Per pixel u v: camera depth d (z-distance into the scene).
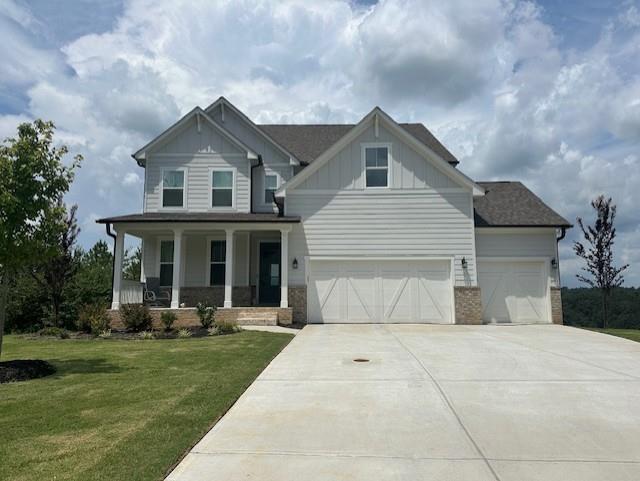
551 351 9.88
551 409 5.61
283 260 16.00
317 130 21.83
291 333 13.14
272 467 3.95
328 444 4.48
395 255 16.62
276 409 5.65
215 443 4.52
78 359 9.15
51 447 4.37
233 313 15.50
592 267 18.38
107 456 4.13
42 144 8.25
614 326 27.06
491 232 17.09
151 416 5.32
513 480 3.70
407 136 16.84
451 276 16.47
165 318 13.56
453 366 8.17
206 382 7.00
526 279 17.00
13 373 7.35
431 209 16.73
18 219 7.92
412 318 16.45
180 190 18.11
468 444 4.48
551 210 17.81
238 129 19.12
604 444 4.49
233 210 18.00
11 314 17.50
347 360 8.80
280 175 18.78
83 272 19.89
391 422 5.13
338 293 16.62
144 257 18.12
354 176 16.97
